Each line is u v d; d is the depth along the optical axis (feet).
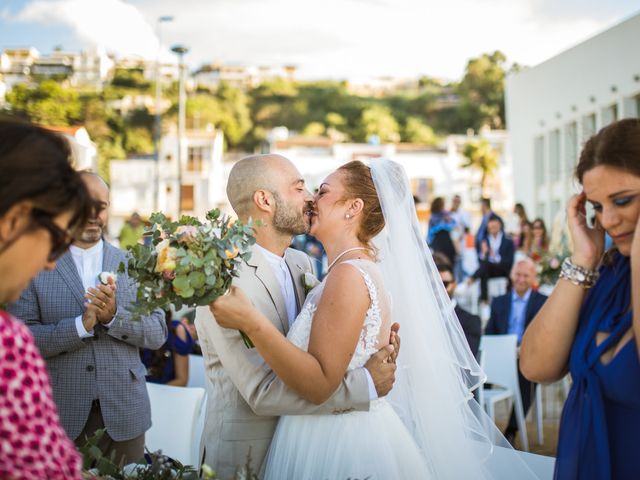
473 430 7.70
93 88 201.46
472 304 35.96
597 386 5.23
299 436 6.82
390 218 7.42
